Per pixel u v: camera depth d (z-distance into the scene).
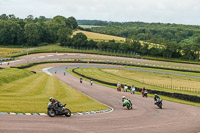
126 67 144.62
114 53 198.12
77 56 170.12
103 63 154.88
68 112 21.91
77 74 105.94
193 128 20.27
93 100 36.50
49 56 161.00
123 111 28.88
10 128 15.47
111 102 37.47
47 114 21.72
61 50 180.75
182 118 25.27
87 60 159.50
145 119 23.52
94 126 18.48
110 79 91.44
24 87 39.81
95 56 176.00
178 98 47.56
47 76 77.88
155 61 174.38
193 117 26.28
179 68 148.25
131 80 92.69
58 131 16.03
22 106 23.34
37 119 19.08
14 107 22.28
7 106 22.20
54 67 129.12
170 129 19.36
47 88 43.16
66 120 19.98
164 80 100.31
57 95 35.44
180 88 74.44
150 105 36.12
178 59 198.00
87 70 120.88
